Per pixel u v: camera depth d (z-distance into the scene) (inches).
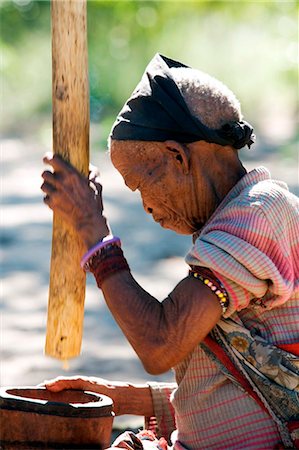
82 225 183.3
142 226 586.6
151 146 179.9
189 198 182.1
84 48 187.2
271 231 175.0
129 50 1047.0
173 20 1064.2
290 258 176.7
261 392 179.2
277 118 955.3
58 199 185.3
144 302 175.9
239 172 183.3
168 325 173.6
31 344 384.8
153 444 196.4
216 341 180.5
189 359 185.6
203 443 183.5
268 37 1047.0
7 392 195.2
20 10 1121.4
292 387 177.2
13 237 572.1
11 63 1056.8
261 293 174.1
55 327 191.5
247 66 1024.2
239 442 180.5
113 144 183.0
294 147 806.5
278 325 178.4
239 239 173.6
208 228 178.1
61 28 186.7
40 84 1050.1
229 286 172.7
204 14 1065.5
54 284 190.7
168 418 209.2
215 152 180.9
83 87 188.1
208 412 182.5
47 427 176.7
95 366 357.7
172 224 187.0
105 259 180.1
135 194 675.4
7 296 453.4
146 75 181.8
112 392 206.1
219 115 178.5
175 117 177.3
